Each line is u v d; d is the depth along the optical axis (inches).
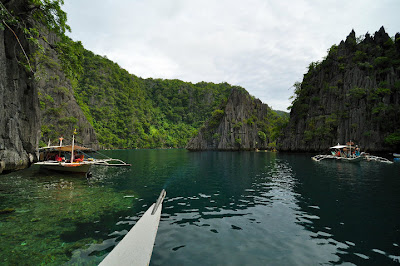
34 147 662.5
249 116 4357.8
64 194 519.8
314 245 253.4
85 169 804.0
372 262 215.6
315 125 2471.7
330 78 2605.8
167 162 1547.7
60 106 3095.5
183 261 214.8
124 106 6648.6
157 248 243.6
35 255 231.1
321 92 2586.1
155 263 210.2
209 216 359.6
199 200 467.5
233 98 4330.7
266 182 692.7
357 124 2089.1
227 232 291.9
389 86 2038.6
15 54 555.5
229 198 485.1
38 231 295.4
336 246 250.8
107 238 274.7
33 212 377.4
